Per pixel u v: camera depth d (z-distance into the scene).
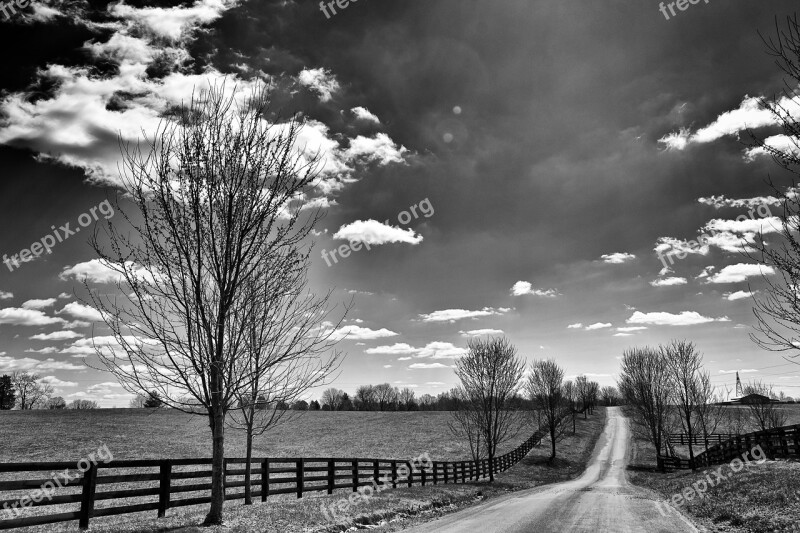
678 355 41.16
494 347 34.25
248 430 15.01
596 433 74.12
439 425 67.56
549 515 14.74
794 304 8.62
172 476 11.81
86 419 60.41
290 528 10.86
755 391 49.81
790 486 14.19
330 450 46.53
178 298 10.27
